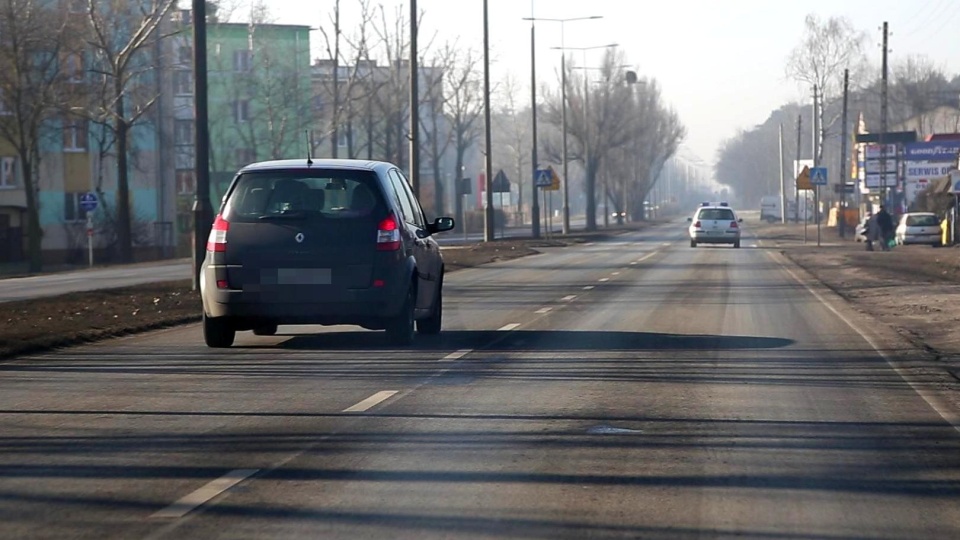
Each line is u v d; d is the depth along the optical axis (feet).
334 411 67.21
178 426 62.64
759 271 223.92
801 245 375.25
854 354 94.53
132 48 341.21
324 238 91.81
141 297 157.89
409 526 43.16
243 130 513.04
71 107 348.18
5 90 337.11
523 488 48.91
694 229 354.74
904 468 53.26
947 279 200.64
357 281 91.66
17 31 331.36
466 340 103.96
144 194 450.71
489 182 367.04
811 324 120.06
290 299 91.25
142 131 437.17
